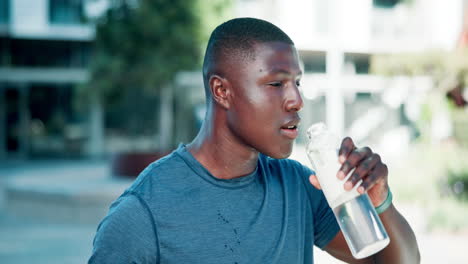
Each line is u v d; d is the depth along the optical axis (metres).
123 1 9.53
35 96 18.78
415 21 17.00
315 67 17.95
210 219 1.25
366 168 1.14
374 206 1.26
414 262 1.32
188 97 15.16
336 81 17.64
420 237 6.32
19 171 14.40
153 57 9.20
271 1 15.95
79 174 11.16
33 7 17.83
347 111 18.47
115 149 18.52
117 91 9.87
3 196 10.20
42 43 18.53
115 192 7.31
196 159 1.33
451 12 16.06
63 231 7.00
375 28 17.34
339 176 1.13
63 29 17.98
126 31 9.23
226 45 1.26
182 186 1.27
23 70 18.47
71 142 18.88
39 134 18.84
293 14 16.84
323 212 1.47
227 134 1.30
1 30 17.61
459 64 8.16
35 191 8.01
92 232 6.93
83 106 10.46
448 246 5.85
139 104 15.69
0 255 5.75
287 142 1.26
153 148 16.94
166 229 1.22
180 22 9.29
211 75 1.29
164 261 1.22
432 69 8.65
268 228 1.31
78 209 7.49
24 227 7.31
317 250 5.56
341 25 17.20
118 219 1.21
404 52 8.88
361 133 18.45
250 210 1.30
